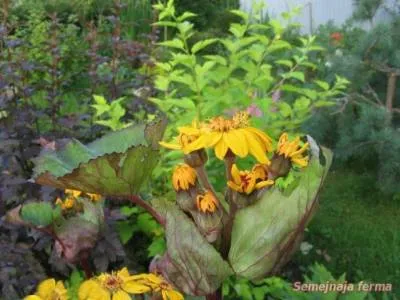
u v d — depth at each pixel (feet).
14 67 12.71
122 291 4.53
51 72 13.37
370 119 15.98
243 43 11.66
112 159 4.04
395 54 16.37
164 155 10.48
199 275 4.12
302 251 12.90
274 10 36.06
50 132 12.12
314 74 17.84
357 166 18.62
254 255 4.13
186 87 13.89
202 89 11.32
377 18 19.26
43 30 20.36
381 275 12.82
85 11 31.27
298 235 4.13
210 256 4.05
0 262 9.58
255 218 4.10
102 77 13.93
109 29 23.86
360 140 16.28
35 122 12.23
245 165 10.11
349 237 14.60
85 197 5.73
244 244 4.13
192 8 35.86
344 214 16.08
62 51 16.35
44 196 10.09
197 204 4.15
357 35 18.49
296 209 4.06
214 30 33.65
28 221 5.44
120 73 15.51
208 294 4.22
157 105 12.14
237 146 4.03
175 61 11.21
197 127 4.40
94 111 13.43
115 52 14.61
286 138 4.45
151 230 10.65
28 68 12.76
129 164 4.10
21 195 11.05
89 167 4.05
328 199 16.93
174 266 4.15
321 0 34.99
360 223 15.56
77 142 4.64
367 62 16.75
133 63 15.25
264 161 4.05
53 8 31.37
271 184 4.17
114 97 13.74
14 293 9.50
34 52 15.96
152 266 4.90
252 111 11.19
